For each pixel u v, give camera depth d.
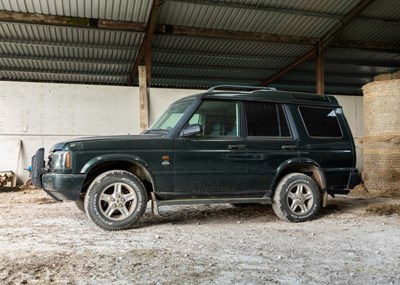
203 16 10.85
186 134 4.63
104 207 4.61
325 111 5.54
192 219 5.30
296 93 5.50
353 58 14.39
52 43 11.21
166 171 4.61
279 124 5.21
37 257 3.39
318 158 5.30
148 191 4.88
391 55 14.27
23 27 10.30
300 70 15.25
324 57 14.12
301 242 3.99
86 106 10.14
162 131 4.91
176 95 10.67
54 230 4.54
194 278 2.86
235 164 4.87
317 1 10.66
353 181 5.50
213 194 4.80
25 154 9.76
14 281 2.77
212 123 4.90
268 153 5.03
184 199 4.73
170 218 5.37
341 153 5.46
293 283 2.76
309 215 5.18
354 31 12.52
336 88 17.75
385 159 8.07
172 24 11.07
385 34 12.83
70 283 2.74
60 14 9.91
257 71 15.05
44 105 9.91
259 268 3.11
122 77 14.34
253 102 5.15
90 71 13.57
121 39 11.29
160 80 15.59
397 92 8.03
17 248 3.71
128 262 3.25
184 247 3.76
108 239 4.09
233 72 15.00
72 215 5.61
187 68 14.28
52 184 4.40
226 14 10.86
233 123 4.99
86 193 4.54
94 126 10.16
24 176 9.70
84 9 9.80
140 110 10.33
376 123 8.31
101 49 11.81
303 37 12.39
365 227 4.78
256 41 11.98
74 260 3.30
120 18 10.29
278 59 13.81
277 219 5.34
